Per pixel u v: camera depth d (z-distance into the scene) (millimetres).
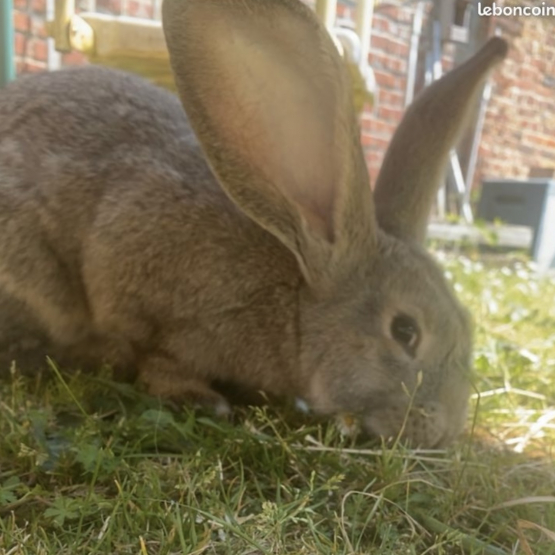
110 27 869
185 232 607
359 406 586
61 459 520
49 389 628
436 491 545
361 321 587
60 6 844
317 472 549
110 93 653
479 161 2410
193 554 449
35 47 1507
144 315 621
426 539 496
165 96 685
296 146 573
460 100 636
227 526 464
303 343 603
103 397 621
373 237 596
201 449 542
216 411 617
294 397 629
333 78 538
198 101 538
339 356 590
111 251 608
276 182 575
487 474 566
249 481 535
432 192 649
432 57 2076
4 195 609
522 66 2322
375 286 591
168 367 633
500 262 1857
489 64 631
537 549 489
